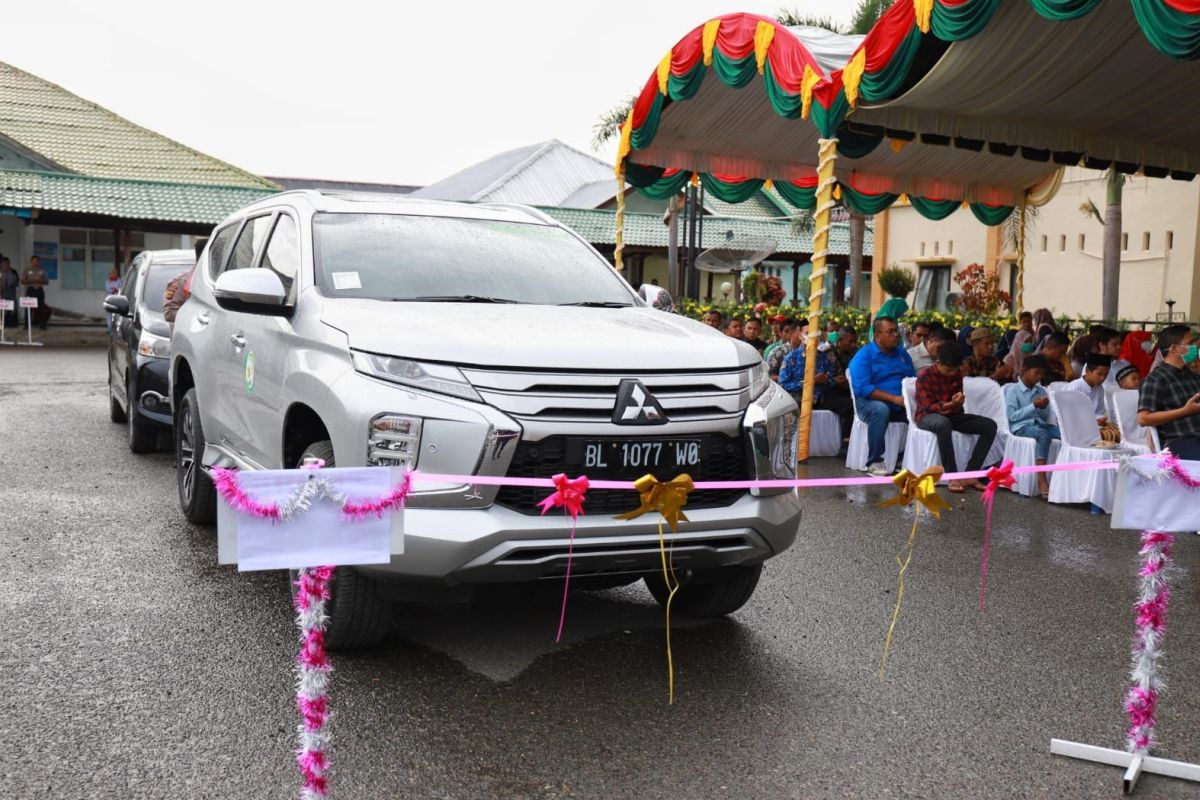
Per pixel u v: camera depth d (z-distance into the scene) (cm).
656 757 350
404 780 326
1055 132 1209
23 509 682
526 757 346
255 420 488
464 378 384
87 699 380
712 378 419
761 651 459
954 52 911
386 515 260
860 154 1148
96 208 2589
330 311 437
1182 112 1138
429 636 460
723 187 1511
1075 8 712
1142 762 356
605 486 312
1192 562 664
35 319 2625
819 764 350
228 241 634
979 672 444
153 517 672
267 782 322
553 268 538
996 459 955
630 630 479
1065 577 612
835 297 3494
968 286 2328
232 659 424
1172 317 1967
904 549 667
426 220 547
